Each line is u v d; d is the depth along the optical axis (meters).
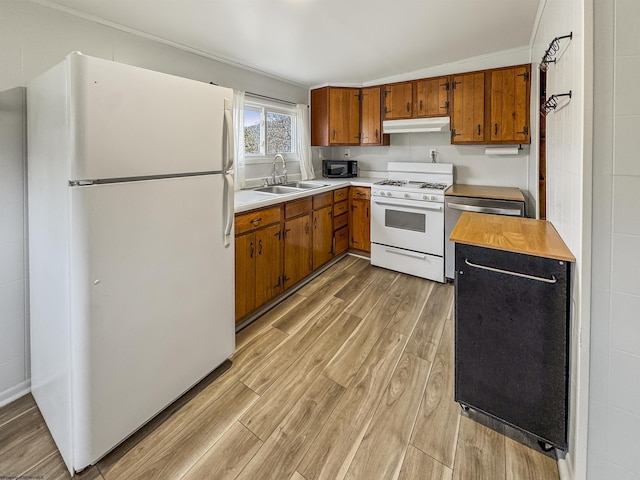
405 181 4.01
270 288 2.73
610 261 1.03
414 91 3.67
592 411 1.09
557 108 1.62
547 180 2.07
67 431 1.31
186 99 1.54
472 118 3.34
